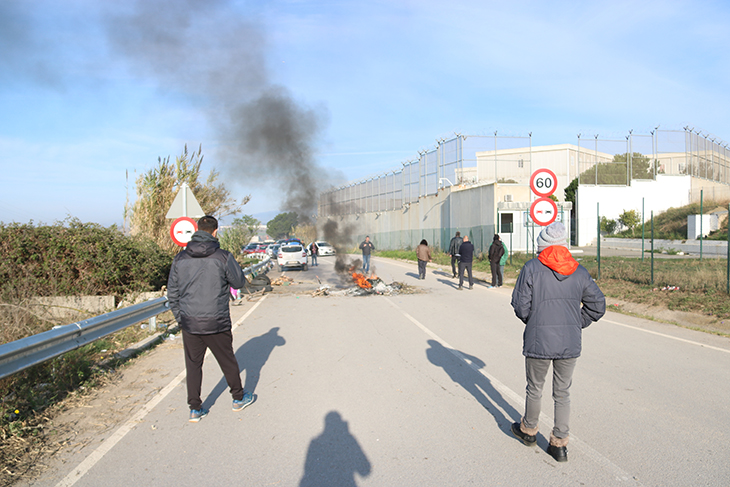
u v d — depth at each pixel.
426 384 5.71
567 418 3.74
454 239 20.14
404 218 44.56
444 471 3.57
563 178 45.38
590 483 3.37
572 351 3.67
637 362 6.62
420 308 11.98
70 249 10.70
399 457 3.82
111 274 10.83
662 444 3.99
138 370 6.49
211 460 3.81
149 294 11.30
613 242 33.88
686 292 11.88
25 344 4.73
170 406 5.09
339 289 16.36
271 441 4.16
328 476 3.52
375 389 5.54
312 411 4.87
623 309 11.45
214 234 4.96
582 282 3.72
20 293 8.98
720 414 4.65
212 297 4.59
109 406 5.10
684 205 35.69
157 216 15.48
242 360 7.00
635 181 36.69
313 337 8.55
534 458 3.78
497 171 34.81
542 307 3.74
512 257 24.84
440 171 37.78
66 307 10.15
